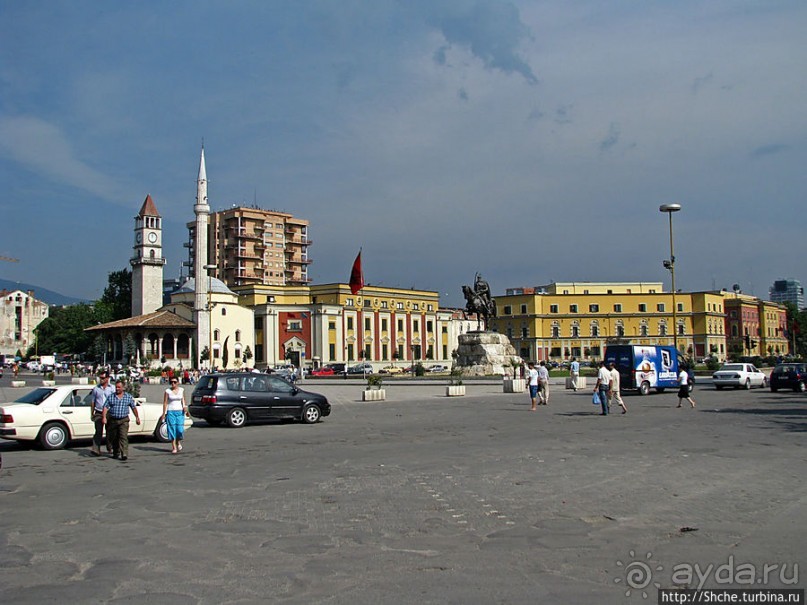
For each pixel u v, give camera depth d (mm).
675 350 43781
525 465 15172
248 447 19656
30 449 19906
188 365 96375
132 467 16172
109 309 128875
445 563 8109
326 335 104562
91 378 61125
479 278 62125
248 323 101875
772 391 44531
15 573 7926
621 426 23422
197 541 9234
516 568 7906
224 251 144000
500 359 60844
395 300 116250
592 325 130875
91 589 7355
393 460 16250
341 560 8281
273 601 6938
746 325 140750
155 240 121812
